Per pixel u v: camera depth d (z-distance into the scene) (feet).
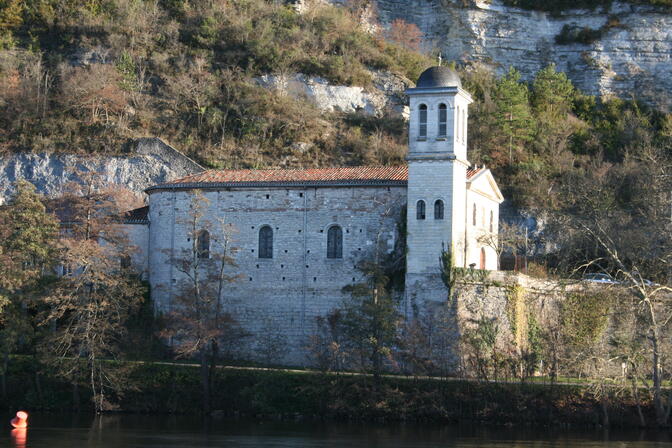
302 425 341.41
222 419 355.56
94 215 438.40
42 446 298.97
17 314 385.91
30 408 375.66
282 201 416.87
